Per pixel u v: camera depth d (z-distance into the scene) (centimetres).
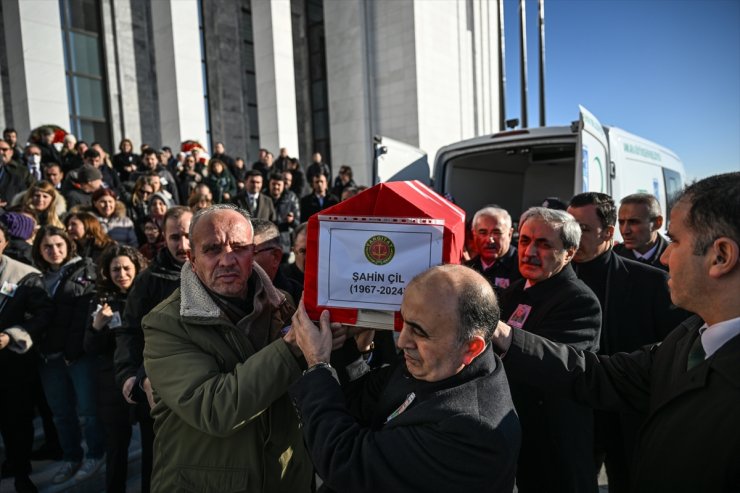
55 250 319
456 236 134
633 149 516
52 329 312
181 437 155
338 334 143
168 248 256
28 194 440
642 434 129
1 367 289
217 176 743
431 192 152
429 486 107
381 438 115
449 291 112
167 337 153
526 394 191
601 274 243
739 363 103
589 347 181
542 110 1359
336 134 1462
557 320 186
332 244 140
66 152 711
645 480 122
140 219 533
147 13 1227
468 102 1630
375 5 1423
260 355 143
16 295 293
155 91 1243
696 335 124
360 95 1409
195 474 152
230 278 157
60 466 330
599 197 244
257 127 1550
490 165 701
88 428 325
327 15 1468
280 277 255
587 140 412
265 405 139
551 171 751
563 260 194
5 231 303
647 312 234
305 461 174
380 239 136
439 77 1456
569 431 187
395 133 1401
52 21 868
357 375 177
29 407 307
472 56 1684
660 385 129
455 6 1538
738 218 103
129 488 331
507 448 108
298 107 1645
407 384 125
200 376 145
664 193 574
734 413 102
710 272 107
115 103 1166
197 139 1063
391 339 217
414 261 134
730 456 101
